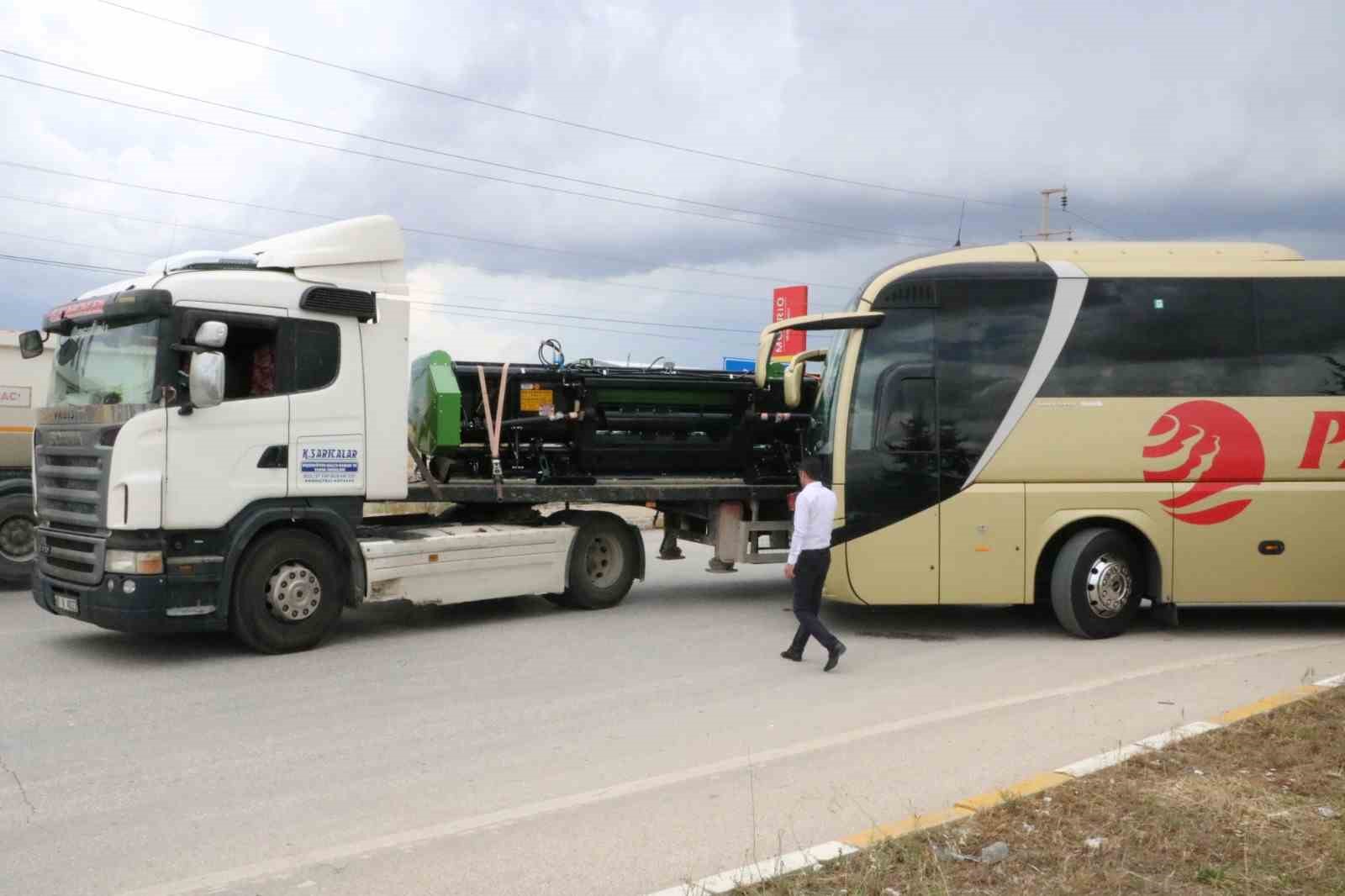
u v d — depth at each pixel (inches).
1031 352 423.2
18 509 507.5
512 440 470.6
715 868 190.9
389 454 402.9
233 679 342.3
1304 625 460.4
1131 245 444.1
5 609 470.9
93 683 336.8
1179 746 251.1
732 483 503.2
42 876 189.9
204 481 354.9
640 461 494.3
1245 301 430.6
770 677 351.9
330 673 352.5
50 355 521.3
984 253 437.1
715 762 258.1
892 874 180.2
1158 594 425.1
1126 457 421.1
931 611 490.9
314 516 382.3
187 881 187.5
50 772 249.8
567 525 474.0
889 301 428.8
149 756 262.4
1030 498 419.2
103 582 347.9
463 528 449.7
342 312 388.8
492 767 254.7
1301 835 196.4
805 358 474.0
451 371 453.7
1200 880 177.5
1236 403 426.3
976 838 196.4
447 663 370.3
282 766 255.0
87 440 355.9
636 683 343.6
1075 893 172.7
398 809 224.8
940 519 419.2
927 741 273.9
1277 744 252.1
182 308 352.8
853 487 422.3
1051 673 358.9
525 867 192.1
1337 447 428.8
